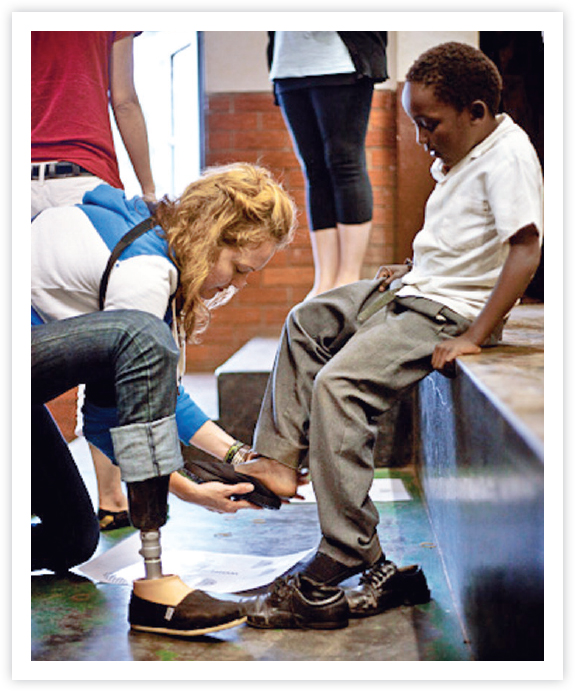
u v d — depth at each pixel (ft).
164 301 4.86
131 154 7.73
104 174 6.71
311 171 9.58
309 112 9.30
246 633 4.85
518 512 3.28
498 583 3.71
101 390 5.11
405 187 13.88
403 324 5.23
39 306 5.04
